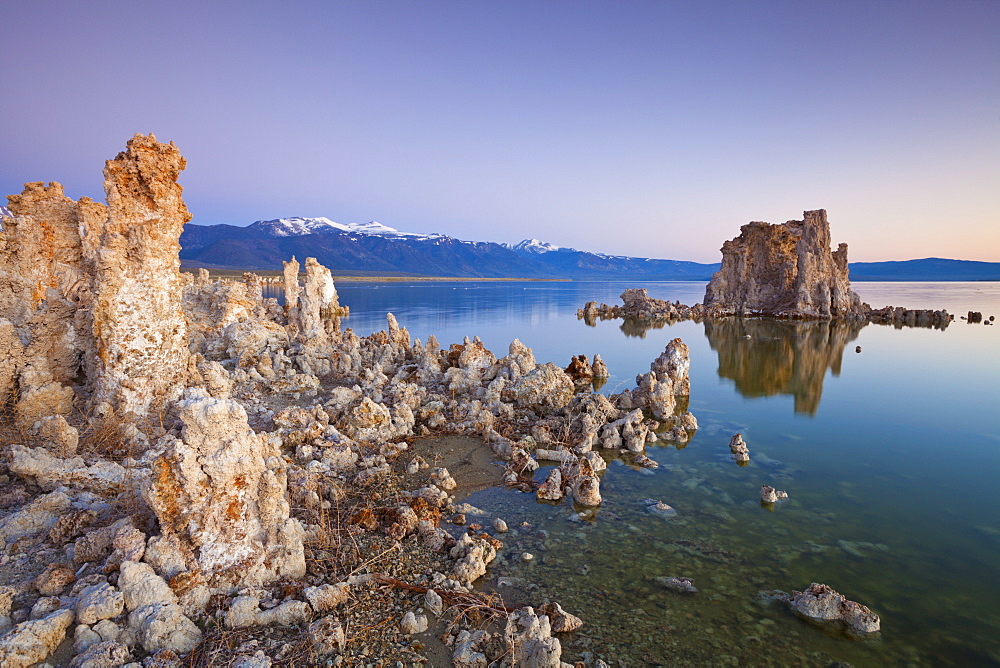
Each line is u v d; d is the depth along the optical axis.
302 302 35.09
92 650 7.20
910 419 24.16
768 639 9.22
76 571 9.14
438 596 9.36
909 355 42.09
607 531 12.98
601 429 19.95
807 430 22.38
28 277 16.12
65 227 17.80
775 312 72.62
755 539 12.91
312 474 14.06
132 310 14.52
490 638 8.48
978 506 15.23
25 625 7.32
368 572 10.14
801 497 15.55
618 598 10.23
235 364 25.78
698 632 9.33
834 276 70.56
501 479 15.79
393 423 18.83
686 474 17.09
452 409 21.53
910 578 11.47
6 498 11.22
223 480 8.88
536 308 87.81
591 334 54.25
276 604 8.80
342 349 30.73
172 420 14.91
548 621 8.78
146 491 8.84
